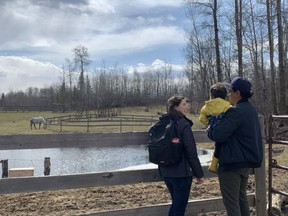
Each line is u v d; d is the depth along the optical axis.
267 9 27.42
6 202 6.03
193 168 4.05
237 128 4.04
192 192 6.74
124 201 6.08
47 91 103.31
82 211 5.50
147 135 4.95
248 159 4.06
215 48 31.50
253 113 4.15
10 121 56.34
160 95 95.12
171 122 4.06
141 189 6.96
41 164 18.11
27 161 19.11
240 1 29.64
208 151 18.80
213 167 4.31
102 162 19.31
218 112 4.06
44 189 4.17
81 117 53.94
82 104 82.75
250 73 31.80
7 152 24.27
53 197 6.37
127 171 4.52
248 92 4.21
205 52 43.22
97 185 4.38
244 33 31.19
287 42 27.47
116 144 4.84
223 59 33.69
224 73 33.75
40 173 15.34
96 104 85.75
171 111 4.15
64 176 4.25
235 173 4.12
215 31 31.25
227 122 4.00
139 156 21.23
